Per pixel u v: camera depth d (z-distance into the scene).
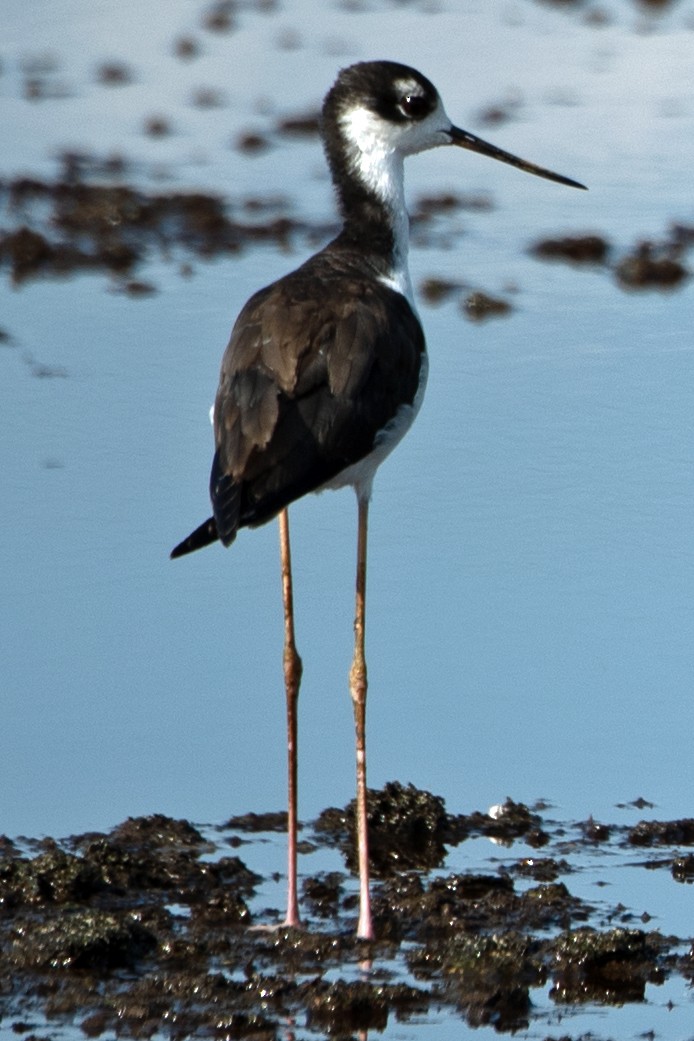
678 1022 7.68
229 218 17.81
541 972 8.04
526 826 9.48
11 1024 7.56
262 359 8.52
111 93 21.84
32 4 25.30
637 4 25.58
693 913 8.62
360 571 8.93
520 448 12.97
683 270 16.30
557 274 16.42
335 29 24.33
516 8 25.42
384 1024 7.64
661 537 11.78
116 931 8.14
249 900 8.78
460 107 20.91
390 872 9.12
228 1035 7.49
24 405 13.45
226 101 21.59
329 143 9.77
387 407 8.75
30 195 18.36
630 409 13.53
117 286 15.98
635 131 20.22
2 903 8.63
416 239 17.33
